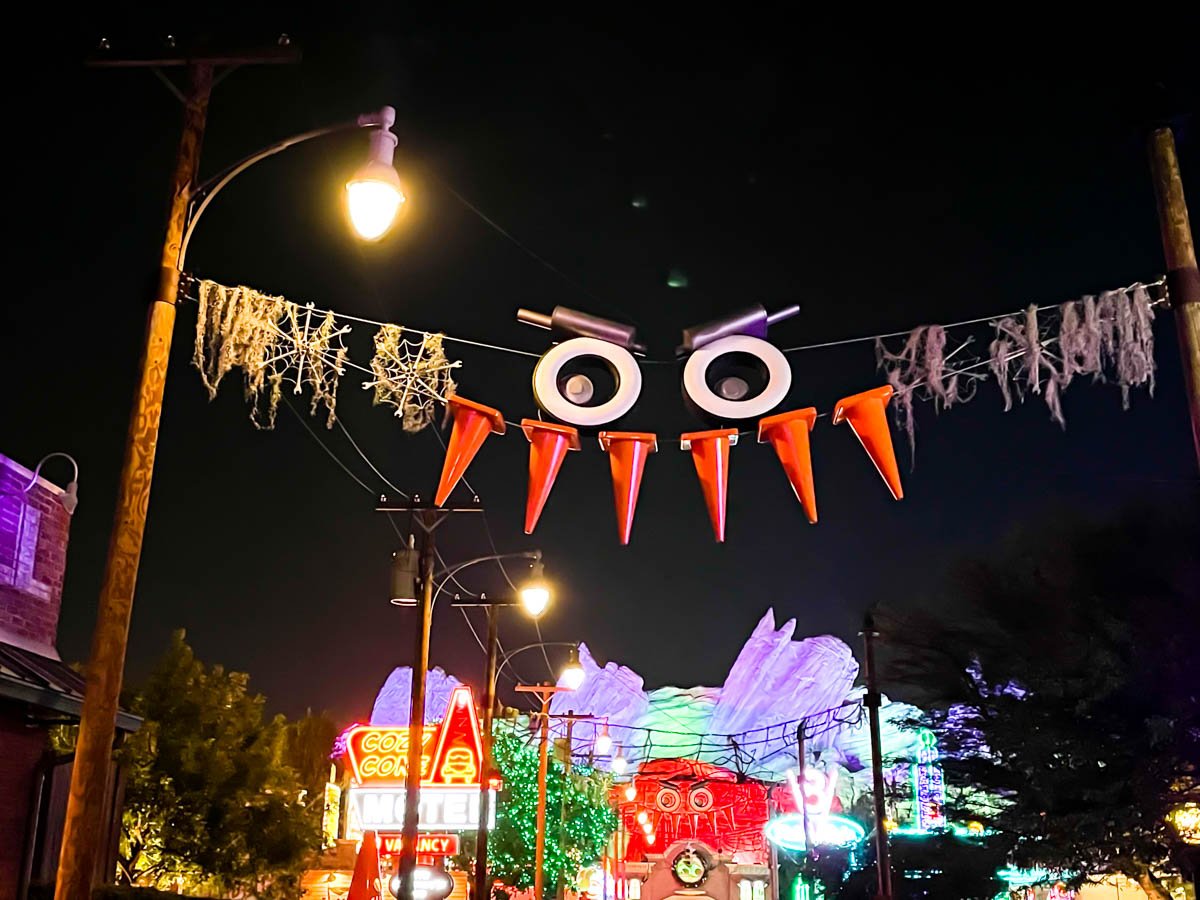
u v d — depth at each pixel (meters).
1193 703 19.88
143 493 8.90
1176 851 20.19
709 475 8.98
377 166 9.13
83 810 8.17
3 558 16.20
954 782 23.05
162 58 9.66
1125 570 21.11
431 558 23.64
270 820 25.94
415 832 22.47
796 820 42.38
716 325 9.36
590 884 72.75
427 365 9.72
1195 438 9.45
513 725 51.25
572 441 9.19
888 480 8.80
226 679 27.23
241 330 9.54
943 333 9.67
